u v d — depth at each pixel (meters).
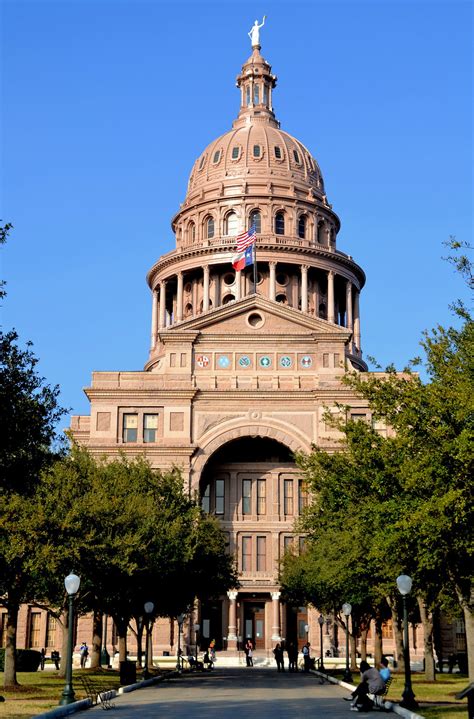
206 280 124.00
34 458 34.69
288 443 89.75
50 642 88.38
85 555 45.09
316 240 130.25
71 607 34.84
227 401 91.00
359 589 52.41
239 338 92.06
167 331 92.06
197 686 49.66
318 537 62.62
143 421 90.69
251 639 95.00
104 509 46.12
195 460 89.56
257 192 129.12
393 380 36.88
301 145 138.50
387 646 90.38
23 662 61.59
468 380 32.66
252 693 43.12
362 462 38.50
